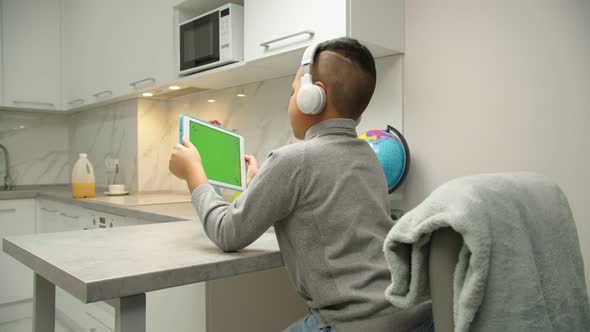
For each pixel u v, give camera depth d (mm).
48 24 3168
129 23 2488
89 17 2875
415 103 1589
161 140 2854
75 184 2441
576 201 1222
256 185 832
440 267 513
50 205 2744
